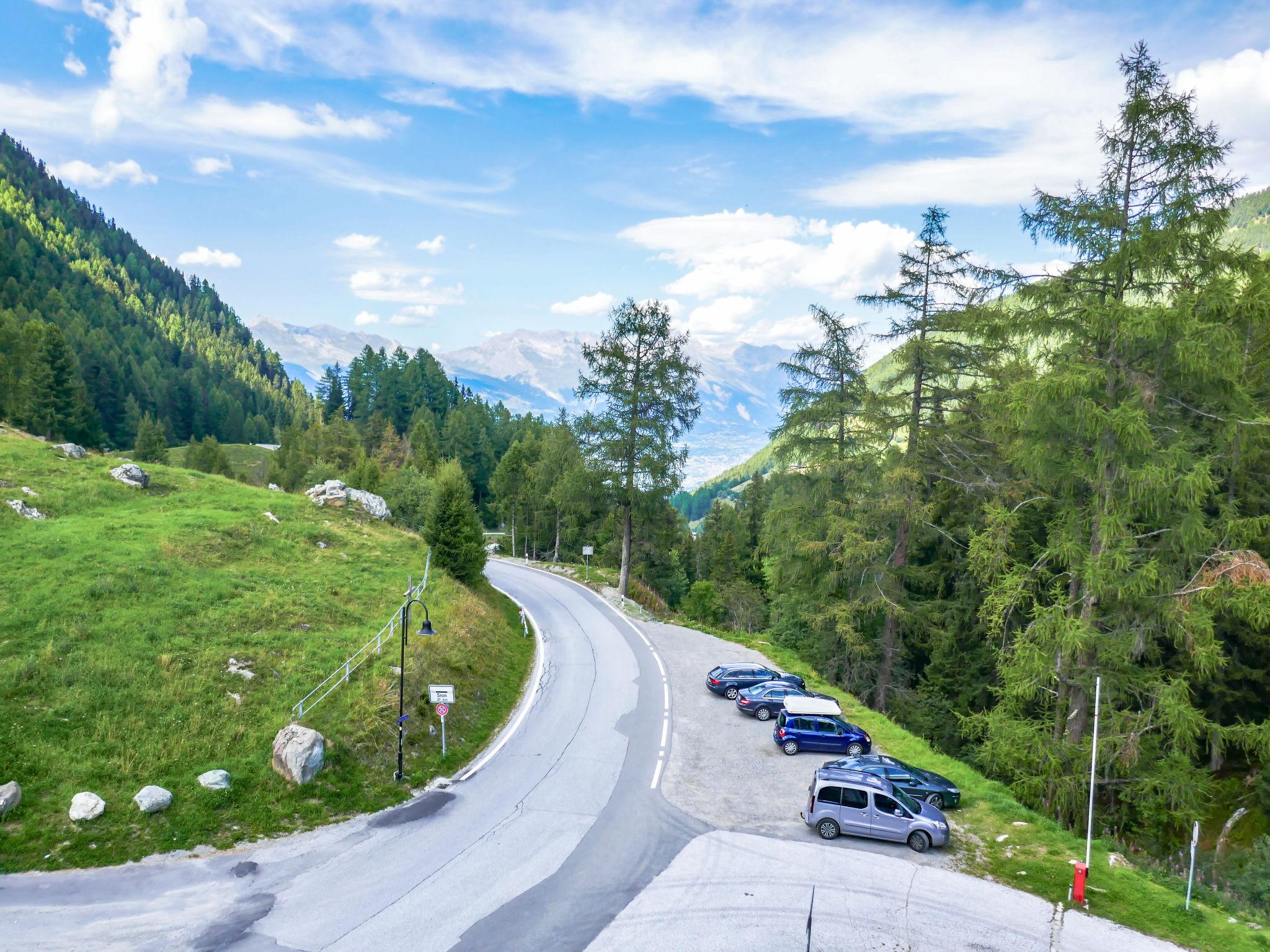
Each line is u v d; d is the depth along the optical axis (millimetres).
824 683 33844
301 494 53438
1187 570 20438
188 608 28438
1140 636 20734
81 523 35688
